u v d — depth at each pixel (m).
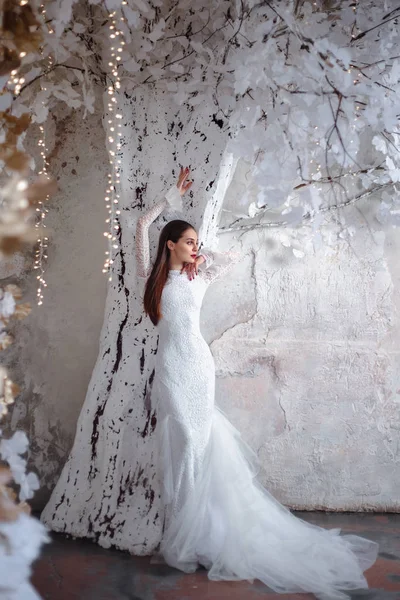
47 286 4.36
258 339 4.36
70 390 4.33
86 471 3.77
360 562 3.30
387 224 4.36
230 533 3.27
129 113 3.81
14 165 1.65
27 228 1.64
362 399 4.33
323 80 3.06
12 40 1.62
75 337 4.35
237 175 4.35
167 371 3.51
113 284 3.94
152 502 3.58
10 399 1.80
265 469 4.31
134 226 3.83
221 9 3.57
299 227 4.32
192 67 3.70
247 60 3.17
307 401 4.33
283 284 4.37
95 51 3.78
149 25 3.68
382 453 4.32
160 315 3.57
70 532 3.68
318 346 4.34
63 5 2.90
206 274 3.71
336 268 4.37
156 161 3.81
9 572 1.71
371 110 3.31
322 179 4.26
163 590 2.98
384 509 4.31
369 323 4.37
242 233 4.36
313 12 3.42
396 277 4.38
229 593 2.95
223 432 3.59
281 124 3.27
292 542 3.32
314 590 2.97
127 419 3.73
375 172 4.29
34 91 3.95
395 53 3.38
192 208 3.76
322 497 4.31
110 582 3.06
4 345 1.85
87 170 4.36
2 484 1.66
